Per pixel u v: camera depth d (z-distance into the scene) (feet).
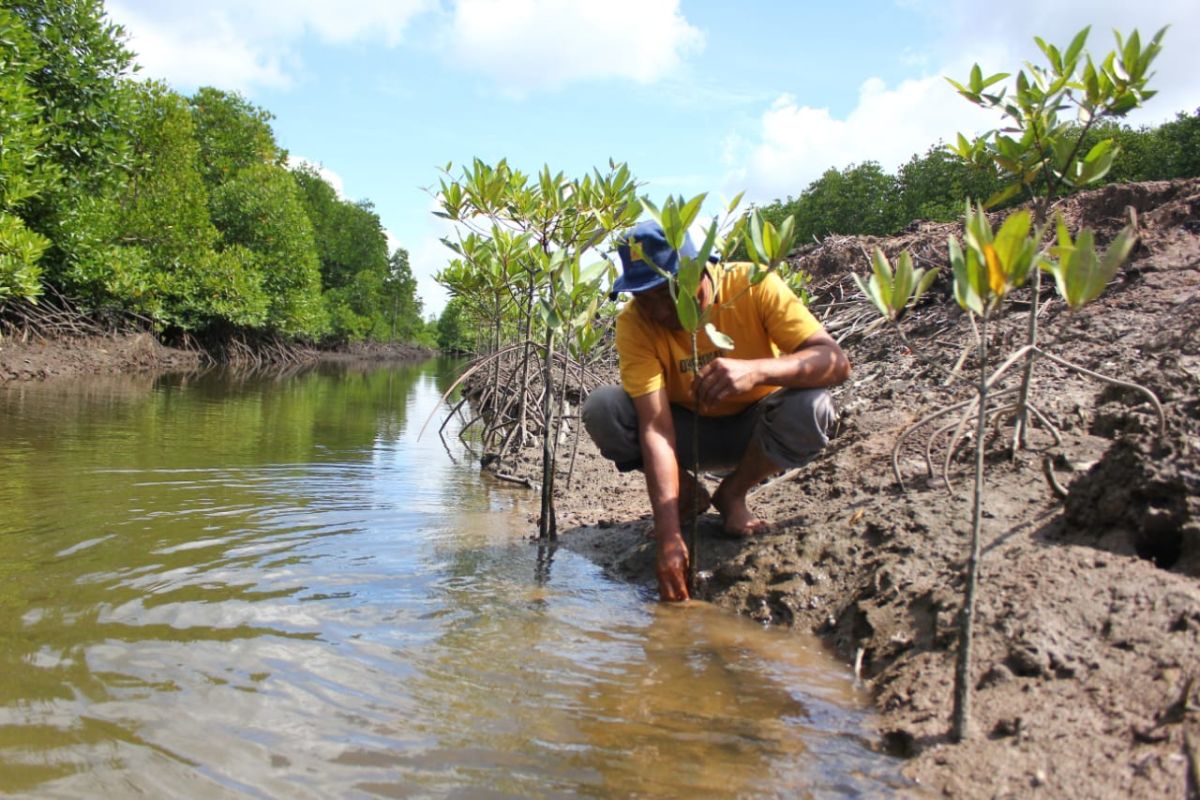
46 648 7.08
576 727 6.02
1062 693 5.64
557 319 12.01
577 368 23.72
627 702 6.47
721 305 8.95
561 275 11.89
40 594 8.54
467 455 21.84
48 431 21.81
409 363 130.11
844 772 5.37
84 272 47.37
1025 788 4.85
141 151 62.03
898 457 10.87
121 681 6.48
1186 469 6.84
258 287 74.23
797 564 9.00
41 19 41.73
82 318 51.88
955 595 7.18
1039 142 9.33
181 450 19.61
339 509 13.66
